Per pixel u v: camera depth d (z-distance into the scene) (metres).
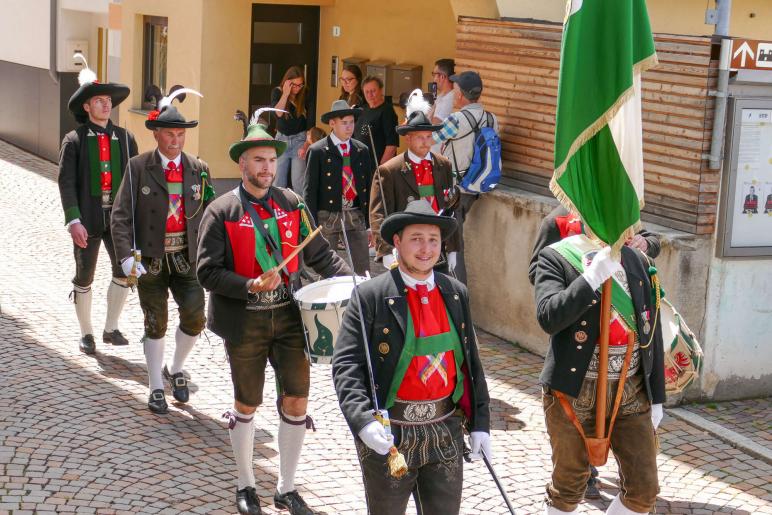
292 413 5.65
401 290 4.41
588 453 4.93
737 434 6.93
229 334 5.53
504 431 6.95
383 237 4.49
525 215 8.68
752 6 10.97
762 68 7.21
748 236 7.38
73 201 7.92
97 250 8.12
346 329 4.42
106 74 16.92
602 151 4.96
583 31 4.88
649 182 7.73
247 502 5.64
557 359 4.98
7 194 14.38
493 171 8.89
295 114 12.09
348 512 5.74
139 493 5.81
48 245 11.66
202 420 6.98
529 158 9.02
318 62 13.99
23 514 5.48
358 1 13.17
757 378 7.64
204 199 7.09
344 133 8.53
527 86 9.00
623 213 4.88
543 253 5.08
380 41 12.78
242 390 5.61
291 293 5.60
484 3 9.83
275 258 5.57
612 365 4.91
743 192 7.29
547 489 5.16
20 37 18.44
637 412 4.98
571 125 4.91
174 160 7.02
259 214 5.60
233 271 5.54
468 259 9.39
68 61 17.06
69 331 8.76
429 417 4.39
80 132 8.01
